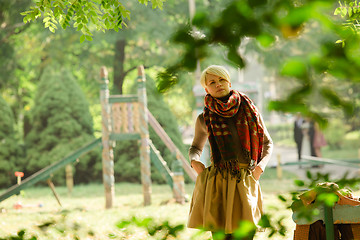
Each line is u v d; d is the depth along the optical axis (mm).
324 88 1277
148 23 28531
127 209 13836
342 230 5355
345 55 1290
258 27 1285
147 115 15586
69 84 25484
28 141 24703
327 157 31453
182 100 38500
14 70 31109
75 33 28969
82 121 25047
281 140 50219
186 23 1426
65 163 15164
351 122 35438
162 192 18969
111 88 32500
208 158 19188
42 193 20188
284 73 1231
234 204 5109
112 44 32062
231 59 1373
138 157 23656
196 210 5363
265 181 19609
